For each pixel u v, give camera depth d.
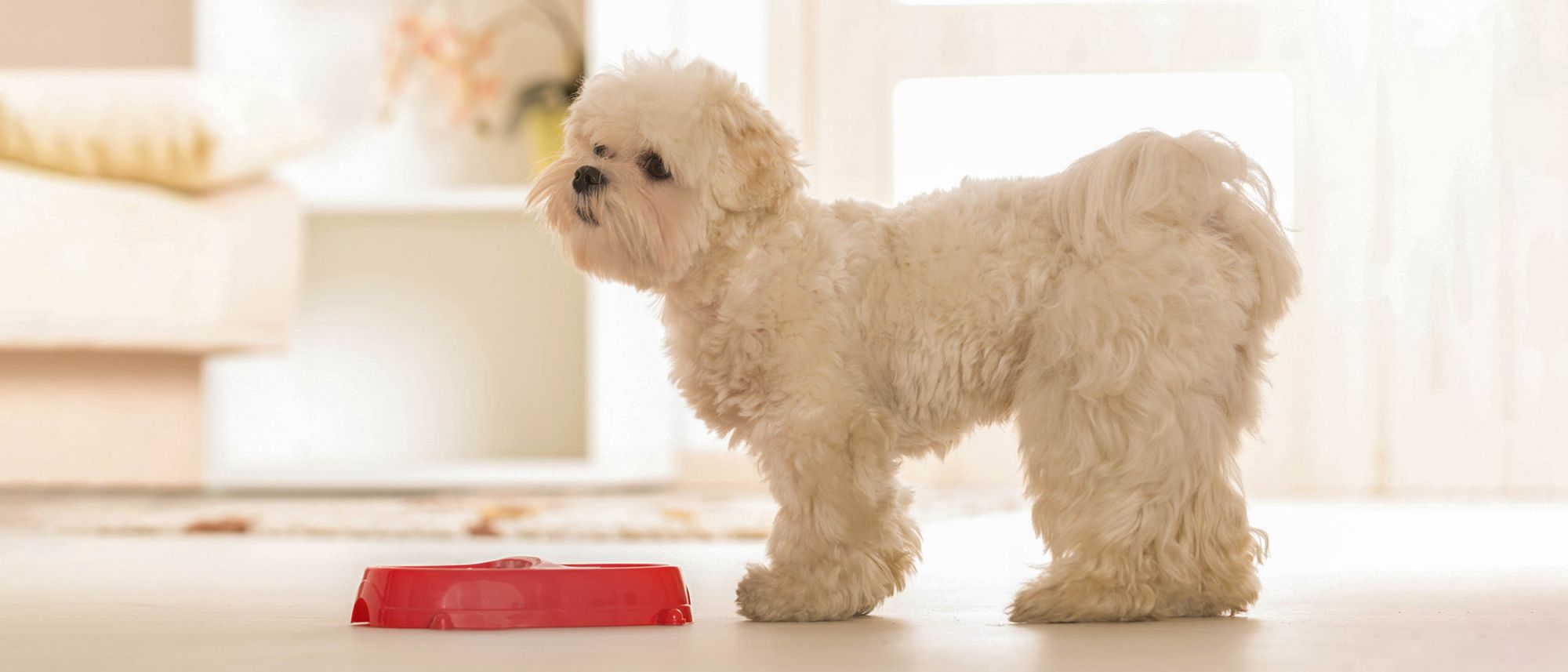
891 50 3.96
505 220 4.58
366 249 4.61
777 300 1.59
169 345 3.55
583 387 4.57
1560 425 3.70
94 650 1.39
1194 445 1.52
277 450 4.58
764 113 1.65
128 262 3.52
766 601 1.58
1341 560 2.28
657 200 1.63
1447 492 3.76
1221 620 1.54
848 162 3.97
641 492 4.11
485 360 4.59
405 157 4.62
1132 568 1.52
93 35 4.76
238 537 2.96
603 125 1.68
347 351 4.61
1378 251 3.76
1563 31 3.68
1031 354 1.56
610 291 4.11
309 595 1.93
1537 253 3.70
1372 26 3.76
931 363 1.58
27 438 3.70
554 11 4.60
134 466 3.74
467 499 3.84
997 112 3.93
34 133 3.51
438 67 4.48
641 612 1.56
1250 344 1.61
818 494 1.57
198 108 3.52
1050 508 1.55
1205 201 1.55
